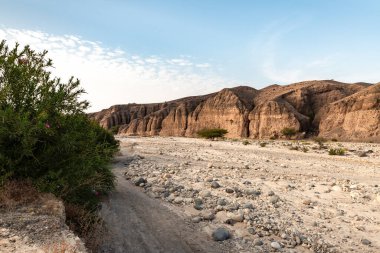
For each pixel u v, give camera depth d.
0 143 6.16
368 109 103.62
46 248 4.62
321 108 130.25
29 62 7.05
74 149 7.14
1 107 6.42
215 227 9.15
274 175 17.95
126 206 10.25
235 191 13.24
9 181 6.11
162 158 24.80
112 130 21.39
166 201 11.56
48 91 6.98
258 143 50.03
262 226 9.25
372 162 25.70
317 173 19.52
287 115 124.69
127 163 21.12
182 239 8.14
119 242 7.40
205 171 18.36
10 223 5.16
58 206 5.96
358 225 9.77
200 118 161.75
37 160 6.33
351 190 14.43
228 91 156.75
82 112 7.39
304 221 10.03
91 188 9.13
